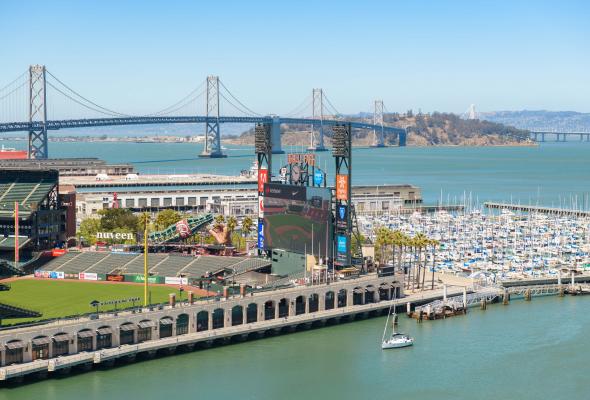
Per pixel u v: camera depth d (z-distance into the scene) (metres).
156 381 186.12
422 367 197.50
